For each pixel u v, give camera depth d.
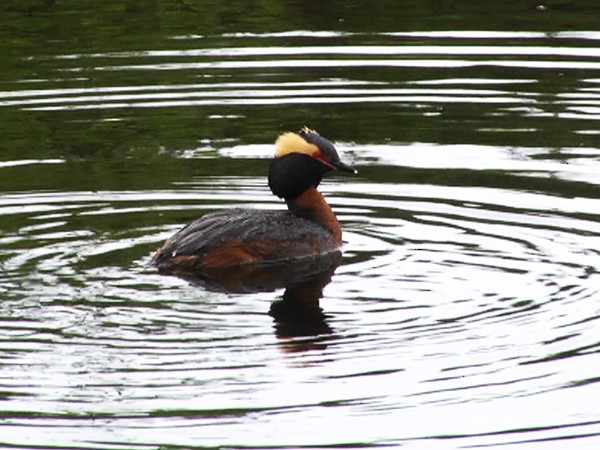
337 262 14.59
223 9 24.03
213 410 11.20
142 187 16.91
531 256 14.39
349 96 19.98
